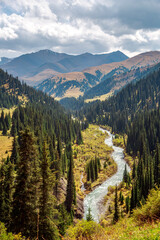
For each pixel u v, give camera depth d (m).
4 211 24.31
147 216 14.52
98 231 17.56
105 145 136.38
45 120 153.12
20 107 155.00
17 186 18.47
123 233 12.48
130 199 49.31
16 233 17.59
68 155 100.44
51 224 19.59
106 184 75.25
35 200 19.27
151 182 49.75
